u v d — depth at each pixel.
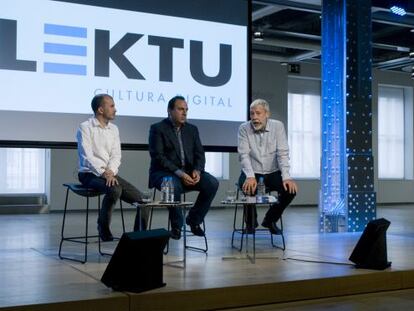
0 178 9.76
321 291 3.36
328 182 6.11
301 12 8.90
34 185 10.04
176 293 2.92
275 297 3.20
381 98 13.09
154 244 2.93
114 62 5.56
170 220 4.22
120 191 3.91
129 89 5.62
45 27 5.30
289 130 12.17
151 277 2.95
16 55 5.20
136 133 5.64
